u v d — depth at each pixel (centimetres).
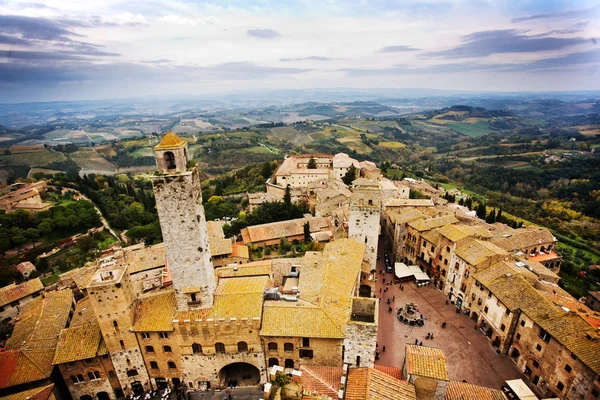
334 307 5803
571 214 15288
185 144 5425
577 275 9619
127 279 5806
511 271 6981
